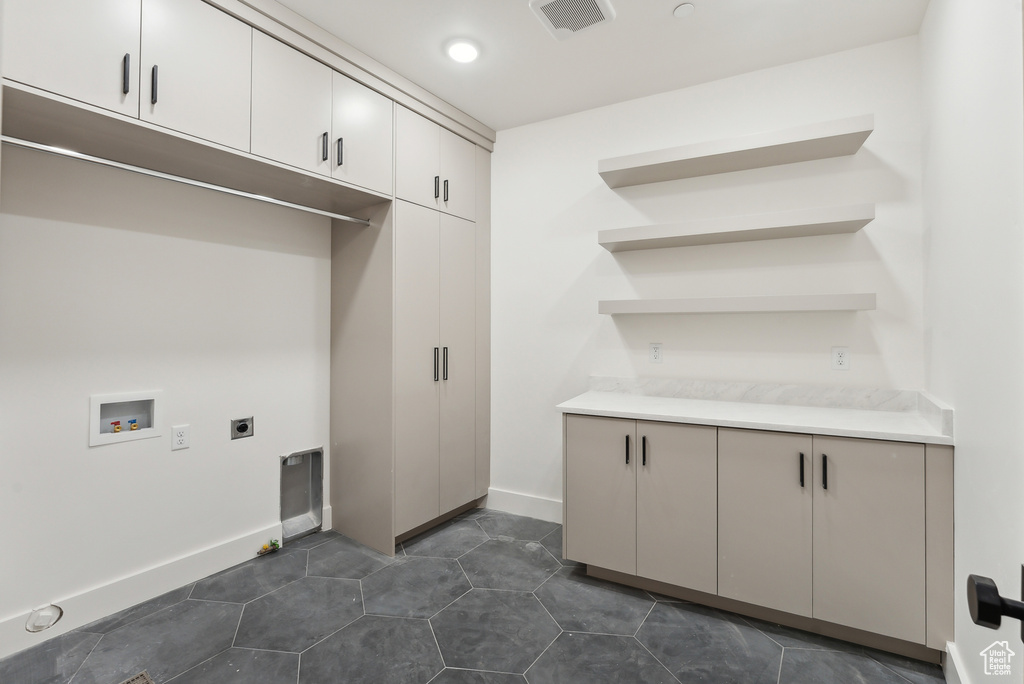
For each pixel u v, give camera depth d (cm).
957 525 166
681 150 237
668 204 273
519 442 322
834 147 223
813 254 240
